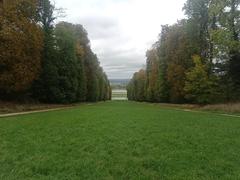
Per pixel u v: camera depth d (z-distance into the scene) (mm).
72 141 17047
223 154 13992
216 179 10156
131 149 14977
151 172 10977
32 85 56188
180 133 20672
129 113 40688
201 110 48969
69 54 67688
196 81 53781
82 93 80500
